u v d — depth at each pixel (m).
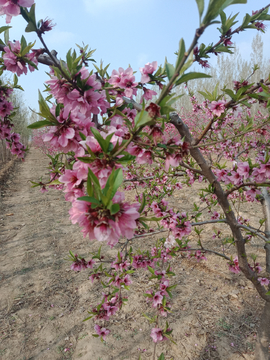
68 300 3.35
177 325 2.85
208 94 1.38
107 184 0.64
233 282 3.54
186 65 0.61
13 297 3.44
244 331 2.72
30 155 24.86
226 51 1.33
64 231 5.66
